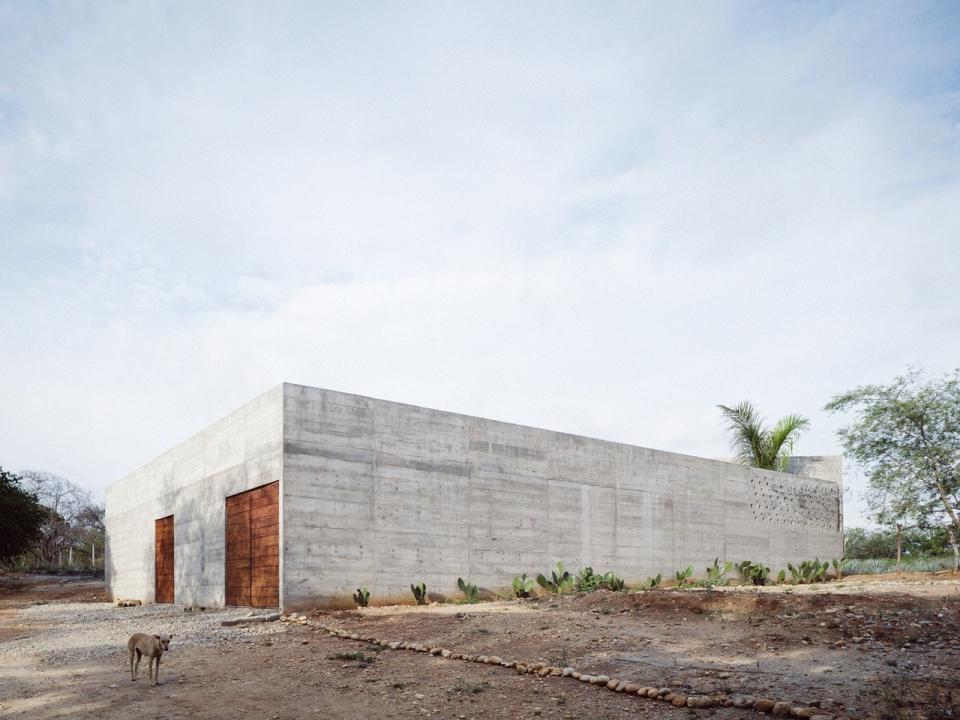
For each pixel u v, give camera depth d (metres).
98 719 7.36
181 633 13.25
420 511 18.97
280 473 16.88
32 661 10.79
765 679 8.09
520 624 12.20
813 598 12.58
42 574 45.97
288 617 14.90
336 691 8.52
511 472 21.28
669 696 7.62
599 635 10.91
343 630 12.70
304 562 16.70
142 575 26.84
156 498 25.80
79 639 13.05
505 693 8.19
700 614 12.48
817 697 7.33
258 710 7.71
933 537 33.91
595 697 7.91
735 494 28.77
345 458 17.78
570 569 22.36
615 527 24.00
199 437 22.12
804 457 37.34
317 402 17.58
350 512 17.64
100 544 67.88
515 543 21.03
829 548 32.91
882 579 24.69
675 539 25.98
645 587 23.38
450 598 19.19
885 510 30.92
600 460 23.91
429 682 8.80
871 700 7.18
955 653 9.00
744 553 28.62
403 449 18.92
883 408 31.00
